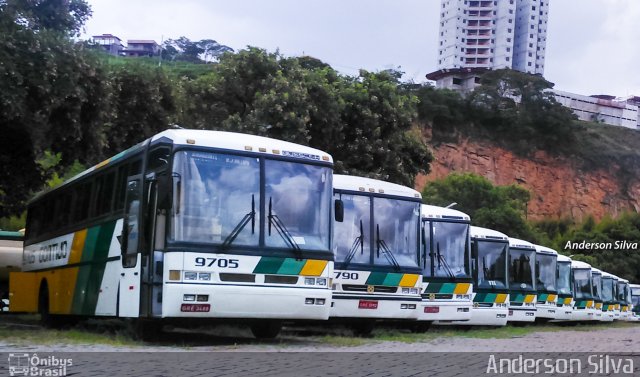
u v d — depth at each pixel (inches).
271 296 475.5
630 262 2807.6
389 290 652.7
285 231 491.5
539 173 3814.0
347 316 628.1
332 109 1051.9
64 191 709.3
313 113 1027.3
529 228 2253.9
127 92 927.0
